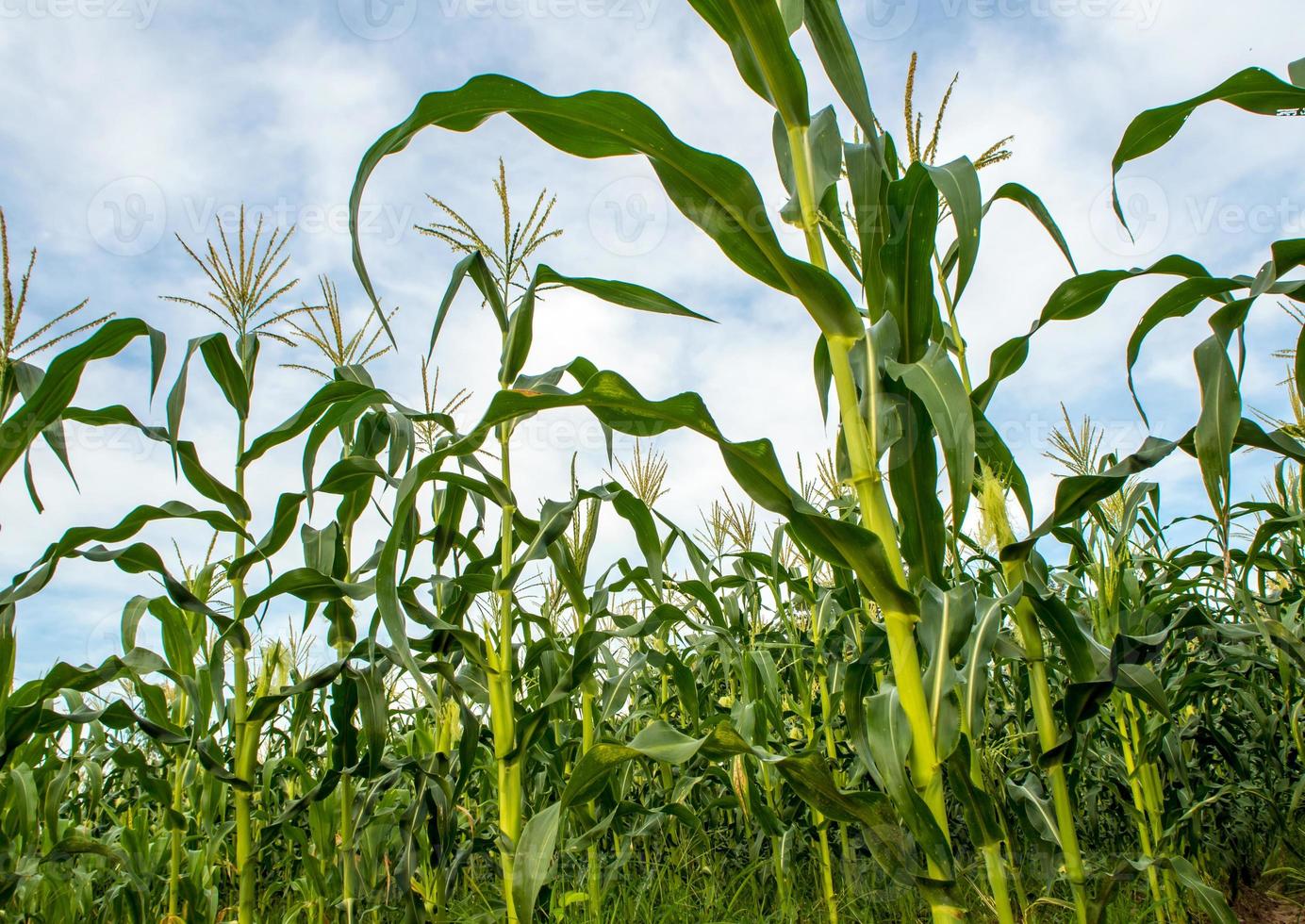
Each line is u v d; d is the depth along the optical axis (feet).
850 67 5.78
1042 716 7.19
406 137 6.05
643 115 5.69
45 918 11.62
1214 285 6.64
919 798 5.49
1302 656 8.04
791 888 11.19
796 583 12.28
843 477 7.10
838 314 6.15
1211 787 10.75
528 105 5.80
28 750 11.27
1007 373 7.80
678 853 13.75
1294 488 12.03
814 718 14.10
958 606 5.85
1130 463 6.65
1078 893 6.83
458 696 9.30
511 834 8.59
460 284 9.11
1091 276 7.00
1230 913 6.46
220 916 13.09
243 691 9.46
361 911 10.06
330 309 11.25
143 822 12.07
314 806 11.13
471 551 10.81
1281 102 6.11
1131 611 10.31
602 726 12.53
